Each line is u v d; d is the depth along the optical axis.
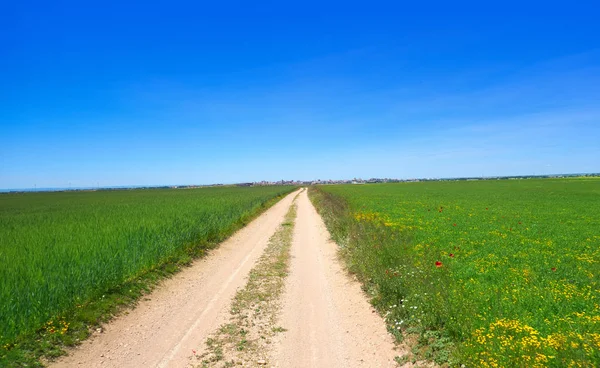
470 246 15.33
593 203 41.19
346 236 18.61
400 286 9.47
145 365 6.70
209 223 20.67
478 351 6.02
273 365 6.65
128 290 10.45
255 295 10.64
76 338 7.60
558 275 10.71
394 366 6.59
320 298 10.35
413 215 28.33
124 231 16.78
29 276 9.58
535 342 5.87
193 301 10.27
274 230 24.17
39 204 53.38
